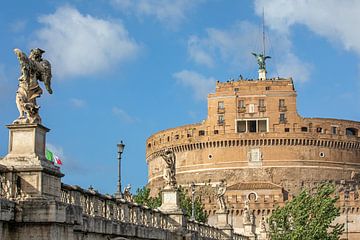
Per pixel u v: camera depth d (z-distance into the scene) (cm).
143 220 4312
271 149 18775
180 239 4925
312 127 19038
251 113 19150
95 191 3475
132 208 4072
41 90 2803
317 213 9875
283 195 17688
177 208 5050
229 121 19138
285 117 19050
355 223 16900
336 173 19125
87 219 3212
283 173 18625
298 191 18475
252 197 17425
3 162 2689
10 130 2739
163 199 5109
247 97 19238
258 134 18788
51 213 2628
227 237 7731
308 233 9562
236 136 18825
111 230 3553
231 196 17162
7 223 2598
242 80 19525
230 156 18862
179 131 19762
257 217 17062
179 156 19738
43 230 2623
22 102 2742
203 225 6297
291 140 18812
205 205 16925
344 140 19375
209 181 17900
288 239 9625
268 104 19138
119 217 3822
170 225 4972
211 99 19425
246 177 18638
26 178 2666
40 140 2778
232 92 19312
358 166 19662
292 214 9881
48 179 2730
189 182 19200
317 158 18988
